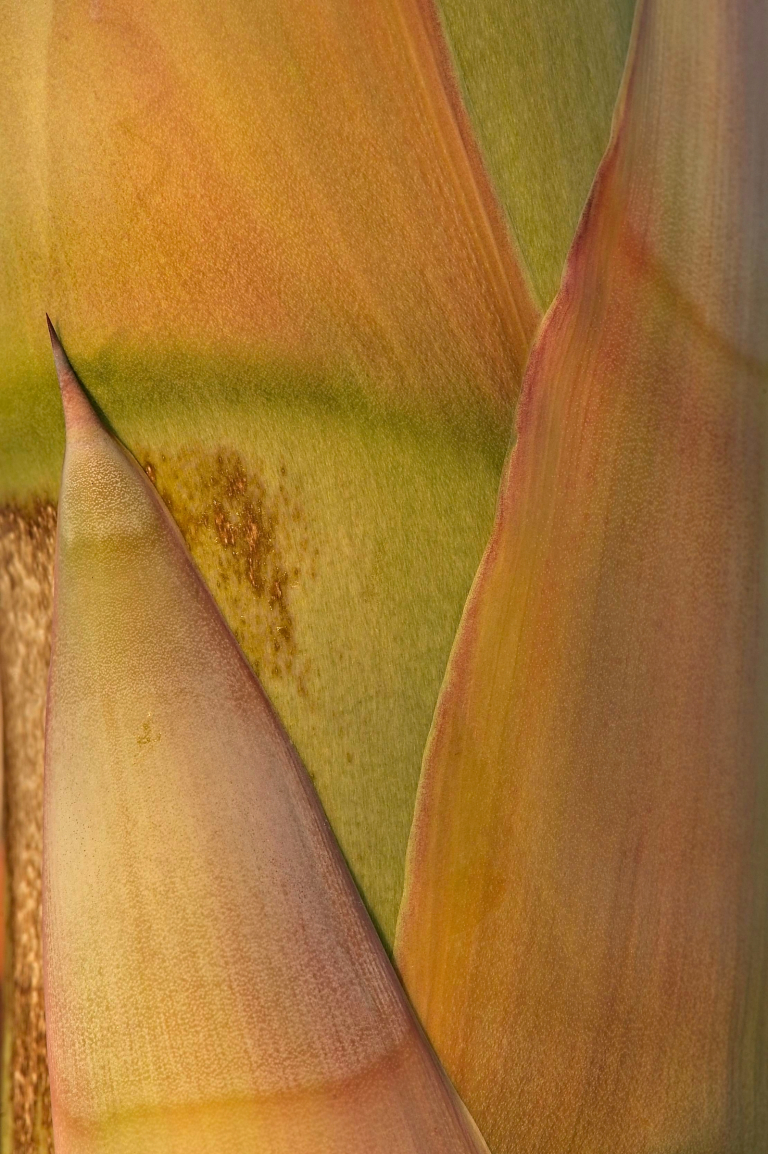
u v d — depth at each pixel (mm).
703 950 485
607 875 483
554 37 493
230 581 491
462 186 490
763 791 488
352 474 489
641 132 492
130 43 492
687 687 485
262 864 478
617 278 490
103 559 484
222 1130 475
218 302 492
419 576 487
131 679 482
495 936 481
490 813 482
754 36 493
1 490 518
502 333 491
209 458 494
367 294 489
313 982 476
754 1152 489
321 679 485
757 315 490
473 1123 479
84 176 495
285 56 489
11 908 518
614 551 486
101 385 497
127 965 479
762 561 488
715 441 488
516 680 483
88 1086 481
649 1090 483
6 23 497
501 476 488
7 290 503
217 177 490
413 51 490
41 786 516
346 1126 474
